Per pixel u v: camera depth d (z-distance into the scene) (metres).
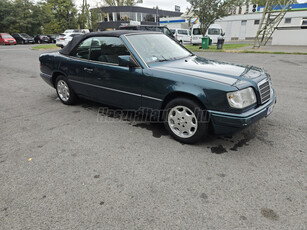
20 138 3.28
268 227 1.75
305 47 16.39
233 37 32.25
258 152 2.82
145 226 1.77
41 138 3.28
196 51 15.38
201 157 2.73
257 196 2.07
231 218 1.84
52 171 2.50
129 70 3.25
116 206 1.98
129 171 2.48
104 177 2.38
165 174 2.42
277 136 3.22
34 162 2.68
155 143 3.09
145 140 3.18
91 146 3.03
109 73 3.49
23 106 4.73
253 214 1.87
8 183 2.31
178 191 2.16
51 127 3.65
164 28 11.41
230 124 2.58
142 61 3.19
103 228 1.76
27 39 29.83
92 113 4.26
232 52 14.20
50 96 5.47
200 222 1.80
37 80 7.30
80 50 4.03
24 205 2.02
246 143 3.05
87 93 4.08
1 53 16.11
